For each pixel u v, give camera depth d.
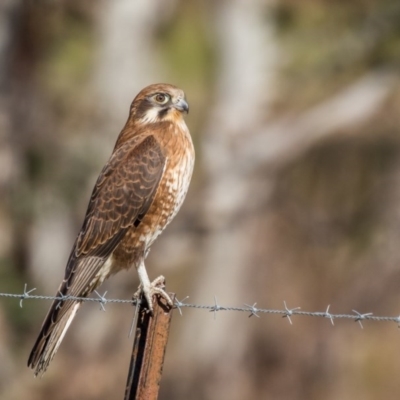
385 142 19.67
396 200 19.50
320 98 20.14
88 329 19.55
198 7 21.80
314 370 19.05
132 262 9.16
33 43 20.22
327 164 19.73
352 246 19.61
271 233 19.62
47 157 20.20
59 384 18.59
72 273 8.88
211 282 19.70
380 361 18.98
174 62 21.67
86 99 21.02
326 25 19.64
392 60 19.00
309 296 19.36
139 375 7.41
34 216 20.11
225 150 19.67
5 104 19.73
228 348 19.53
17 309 18.62
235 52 20.47
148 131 9.30
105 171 9.22
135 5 20.94
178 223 19.62
